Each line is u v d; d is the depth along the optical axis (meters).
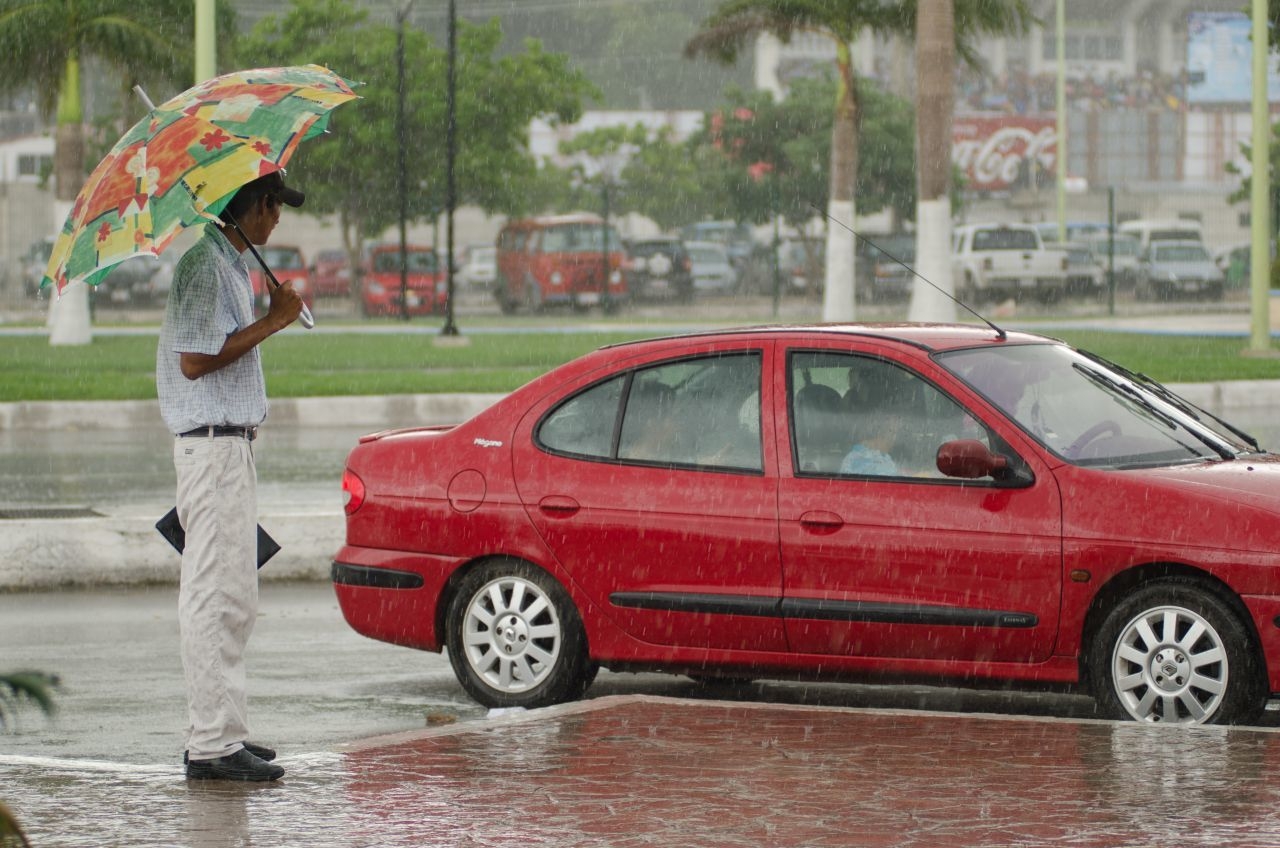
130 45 94.69
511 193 153.88
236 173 17.56
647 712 21.05
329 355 89.12
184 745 22.06
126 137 17.98
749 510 23.05
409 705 24.69
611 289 131.00
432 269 138.50
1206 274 136.12
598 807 16.91
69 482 48.72
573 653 23.97
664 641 23.52
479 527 24.39
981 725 20.08
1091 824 16.00
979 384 22.94
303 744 22.19
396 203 151.00
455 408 67.69
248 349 18.30
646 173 172.88
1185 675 21.23
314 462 53.38
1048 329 102.38
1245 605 20.92
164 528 18.61
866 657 22.61
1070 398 23.34
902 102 168.25
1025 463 22.19
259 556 18.73
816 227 166.25
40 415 65.50
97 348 95.44
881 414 23.09
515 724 20.47
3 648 28.75
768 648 23.02
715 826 16.19
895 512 22.42
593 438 24.27
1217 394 68.56
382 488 25.16
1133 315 122.75
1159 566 21.53
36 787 18.06
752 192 166.25
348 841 15.92
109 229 17.45
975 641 22.05
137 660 27.75
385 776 18.22
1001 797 16.97
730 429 23.66
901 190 166.00
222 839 16.02
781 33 104.88
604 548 23.70
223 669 18.28
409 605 24.88
